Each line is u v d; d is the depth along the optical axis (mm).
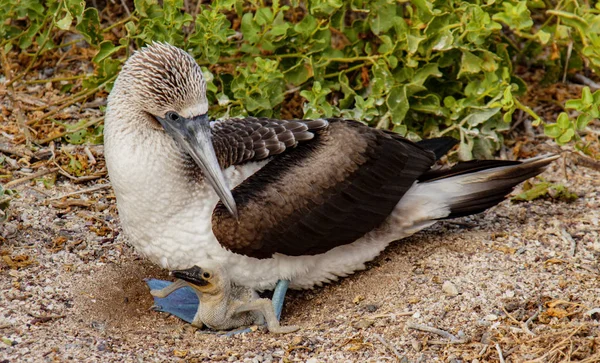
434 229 10758
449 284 9398
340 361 8438
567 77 13922
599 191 11586
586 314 8852
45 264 9875
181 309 9727
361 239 9867
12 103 12414
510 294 9258
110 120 9062
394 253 10250
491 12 12180
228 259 9148
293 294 10125
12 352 8375
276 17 11867
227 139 9406
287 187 9164
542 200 11430
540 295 9242
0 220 10133
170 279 10164
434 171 10250
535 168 10234
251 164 9430
